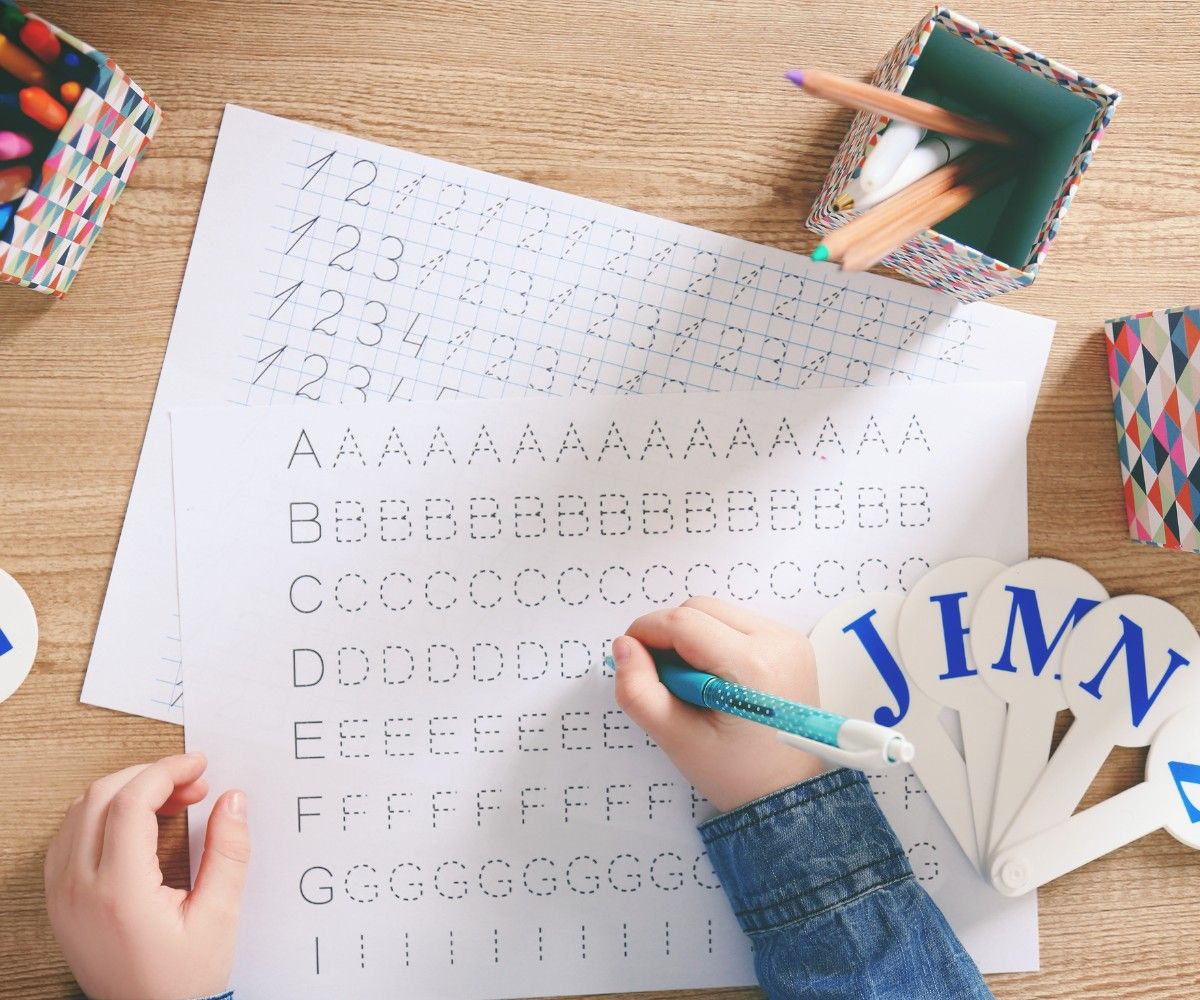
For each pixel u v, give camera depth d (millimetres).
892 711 633
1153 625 630
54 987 618
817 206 603
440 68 614
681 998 634
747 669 583
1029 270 545
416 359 627
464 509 631
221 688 623
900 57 547
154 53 604
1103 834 626
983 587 633
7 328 609
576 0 614
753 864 595
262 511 624
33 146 544
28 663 615
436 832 631
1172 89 621
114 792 591
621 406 632
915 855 638
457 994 629
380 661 630
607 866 634
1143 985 633
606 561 634
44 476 614
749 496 635
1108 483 634
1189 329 555
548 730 634
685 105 620
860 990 571
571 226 624
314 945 627
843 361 633
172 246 613
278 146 613
